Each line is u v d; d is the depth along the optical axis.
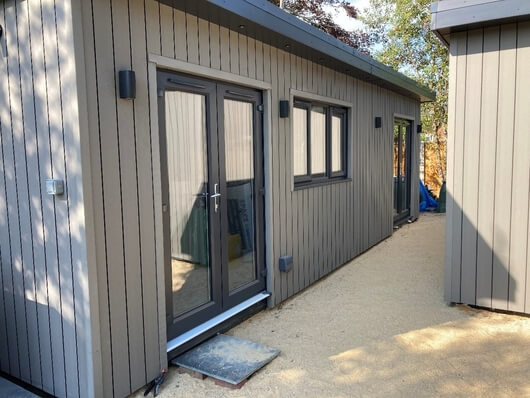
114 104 2.59
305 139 5.00
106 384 2.59
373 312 4.11
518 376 2.88
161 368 2.97
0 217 2.89
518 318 3.90
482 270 4.05
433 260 6.02
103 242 2.54
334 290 4.86
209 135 3.48
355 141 6.18
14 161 2.74
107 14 2.53
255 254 4.14
